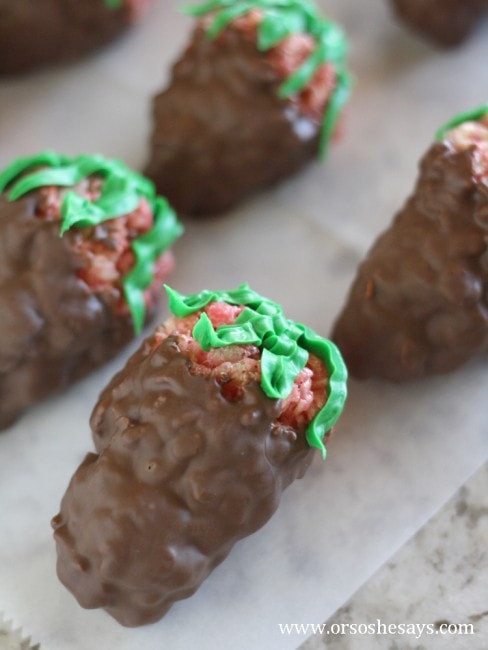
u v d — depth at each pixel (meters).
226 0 0.33
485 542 0.28
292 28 0.33
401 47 0.38
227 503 0.25
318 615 0.27
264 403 0.25
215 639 0.27
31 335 0.28
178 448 0.25
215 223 0.34
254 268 0.33
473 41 0.38
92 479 0.26
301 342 0.27
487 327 0.28
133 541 0.25
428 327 0.29
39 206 0.29
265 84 0.32
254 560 0.28
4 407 0.30
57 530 0.26
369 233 0.33
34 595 0.28
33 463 0.29
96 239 0.29
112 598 0.26
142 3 0.37
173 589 0.26
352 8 0.39
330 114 0.33
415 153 0.35
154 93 0.36
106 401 0.27
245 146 0.32
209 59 0.32
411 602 0.28
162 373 0.25
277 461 0.25
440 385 0.30
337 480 0.29
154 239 0.30
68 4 0.35
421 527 0.28
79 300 0.29
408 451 0.29
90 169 0.30
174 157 0.33
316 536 0.28
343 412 0.30
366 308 0.29
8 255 0.28
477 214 0.28
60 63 0.37
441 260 0.28
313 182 0.35
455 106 0.36
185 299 0.27
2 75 0.37
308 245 0.33
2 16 0.35
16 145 0.35
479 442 0.29
